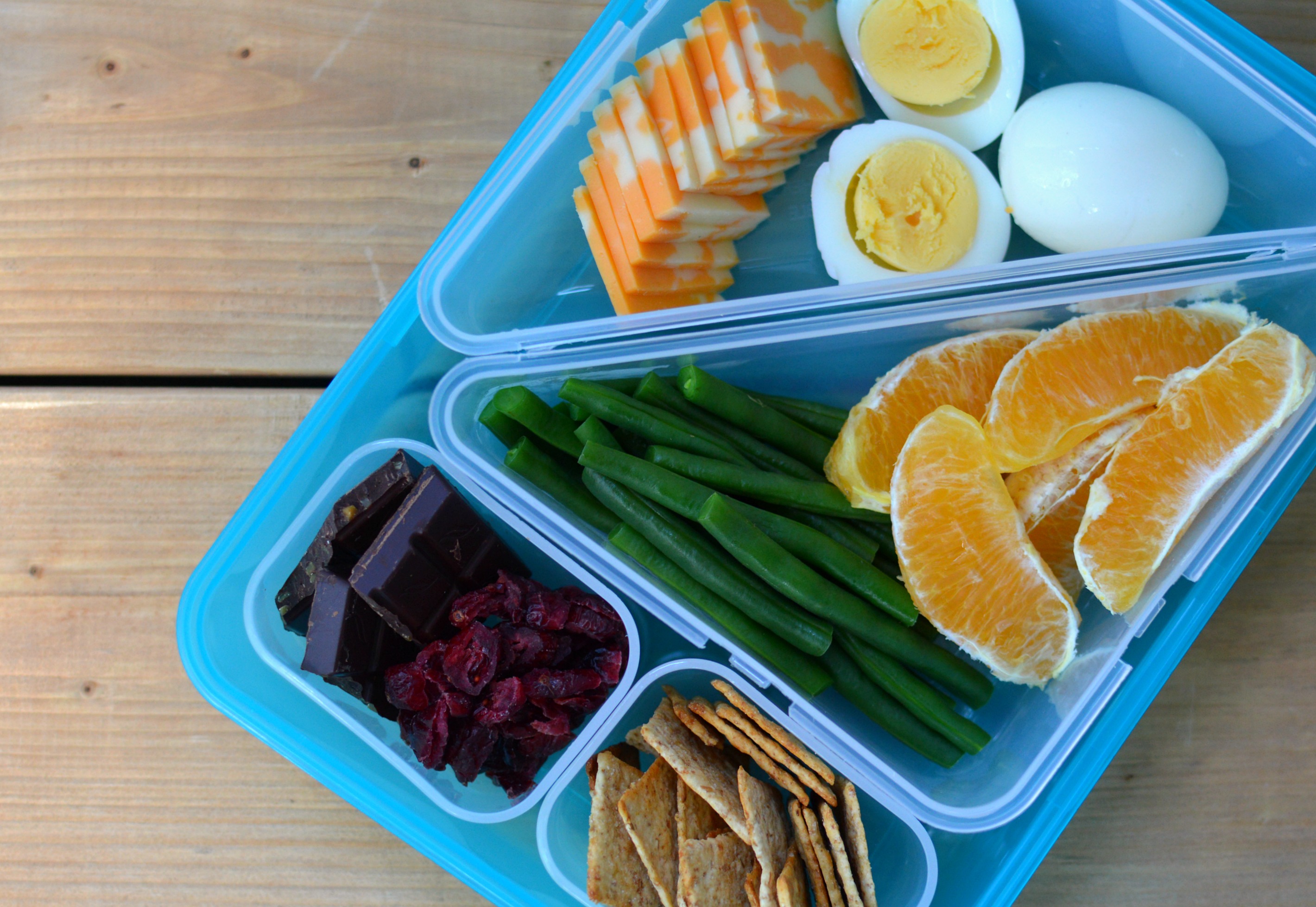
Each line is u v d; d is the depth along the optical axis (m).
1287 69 1.34
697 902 1.17
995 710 1.41
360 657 1.32
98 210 1.55
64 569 1.51
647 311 1.42
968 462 1.23
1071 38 1.46
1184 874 1.43
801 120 1.37
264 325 1.53
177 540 1.51
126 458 1.52
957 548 1.23
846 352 1.40
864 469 1.30
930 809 1.22
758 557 1.24
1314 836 1.43
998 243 1.48
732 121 1.34
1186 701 1.45
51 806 1.49
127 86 1.56
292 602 1.35
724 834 1.25
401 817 1.33
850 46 1.46
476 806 1.36
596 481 1.30
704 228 1.42
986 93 1.47
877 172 1.43
